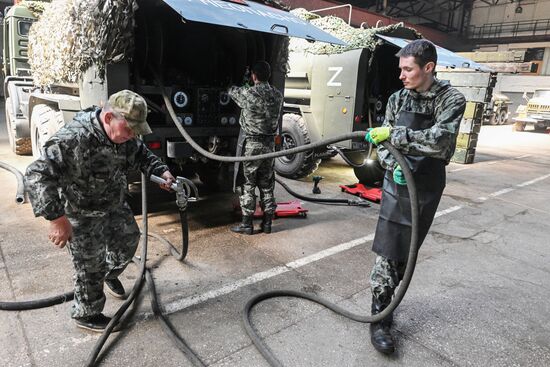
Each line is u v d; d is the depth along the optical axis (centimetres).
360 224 420
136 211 418
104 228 209
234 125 419
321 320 246
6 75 669
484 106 830
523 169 820
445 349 225
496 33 2638
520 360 219
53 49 402
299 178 610
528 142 1309
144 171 230
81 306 213
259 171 366
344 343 225
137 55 357
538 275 325
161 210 427
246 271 303
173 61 422
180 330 228
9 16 620
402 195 206
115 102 176
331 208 473
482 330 245
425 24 2750
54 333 219
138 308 246
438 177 203
